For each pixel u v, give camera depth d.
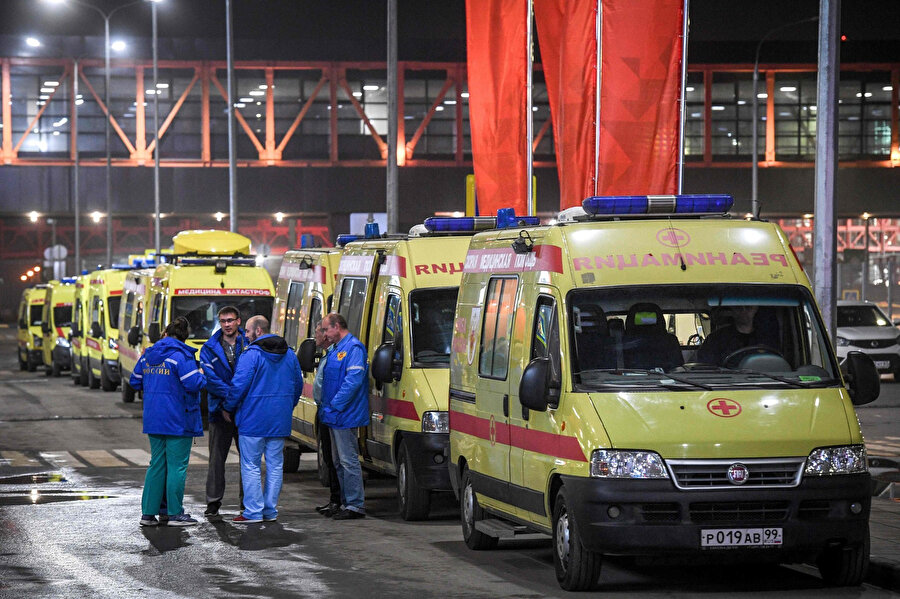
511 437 10.02
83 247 84.25
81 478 16.14
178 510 12.38
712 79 60.94
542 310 9.73
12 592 9.22
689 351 9.32
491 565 10.25
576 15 16.55
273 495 12.57
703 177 59.72
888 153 61.53
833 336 14.30
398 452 12.87
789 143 61.41
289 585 9.45
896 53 60.38
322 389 12.82
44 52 60.03
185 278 23.38
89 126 61.22
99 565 10.26
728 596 8.94
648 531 8.60
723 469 8.66
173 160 59.81
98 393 32.25
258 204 57.97
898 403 25.98
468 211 22.75
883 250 75.06
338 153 61.12
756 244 9.81
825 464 8.78
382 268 13.84
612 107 16.23
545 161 60.97
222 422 12.79
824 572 9.34
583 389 9.04
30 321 43.28
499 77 18.34
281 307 18.31
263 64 59.91
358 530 12.07
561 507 9.17
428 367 12.63
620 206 10.04
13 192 57.69
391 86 23.81
